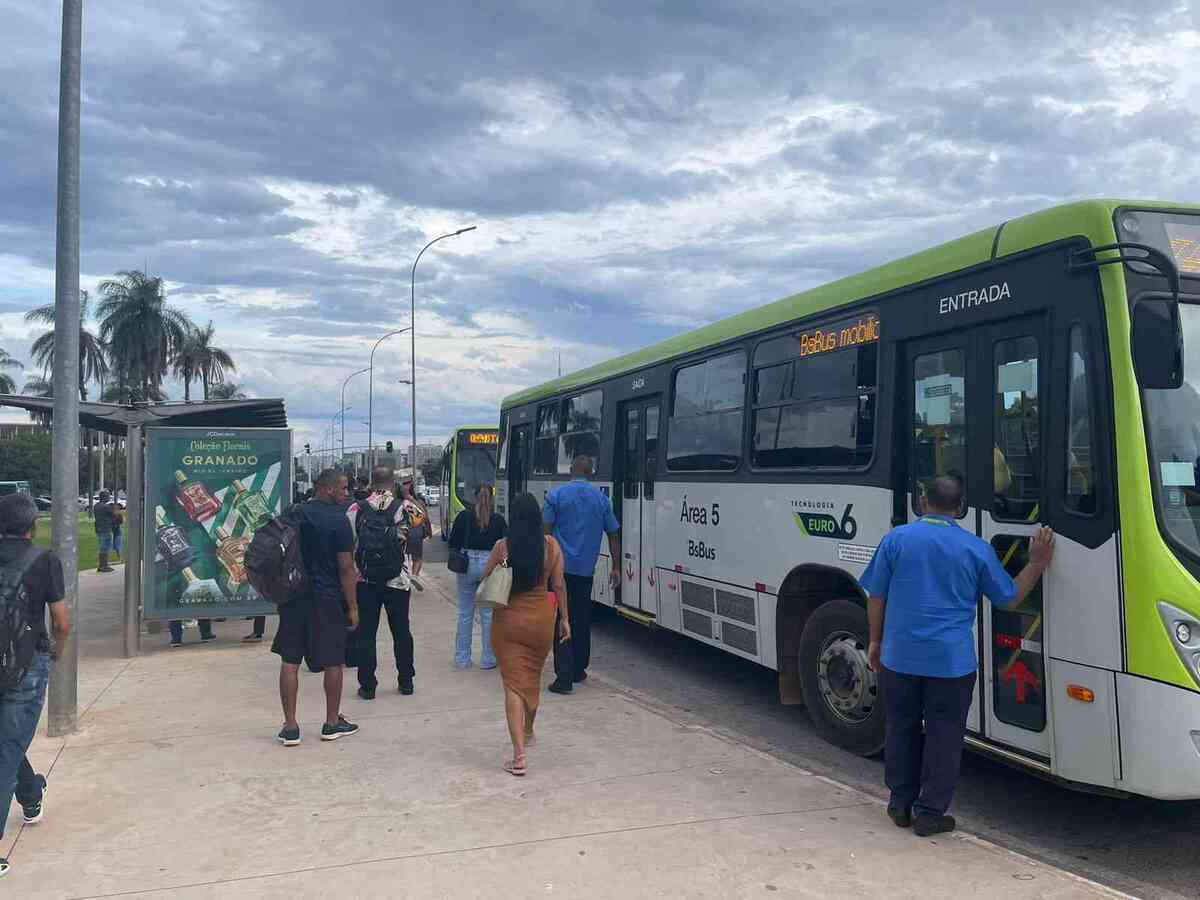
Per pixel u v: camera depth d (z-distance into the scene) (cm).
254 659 986
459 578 923
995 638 512
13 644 447
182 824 508
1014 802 583
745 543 788
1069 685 461
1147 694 427
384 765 607
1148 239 469
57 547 701
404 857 460
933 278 581
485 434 2558
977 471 538
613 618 1358
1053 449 480
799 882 430
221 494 1057
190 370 8250
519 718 586
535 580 595
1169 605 427
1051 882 429
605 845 472
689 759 614
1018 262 516
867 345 645
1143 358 450
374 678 799
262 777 585
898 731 493
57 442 702
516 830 493
